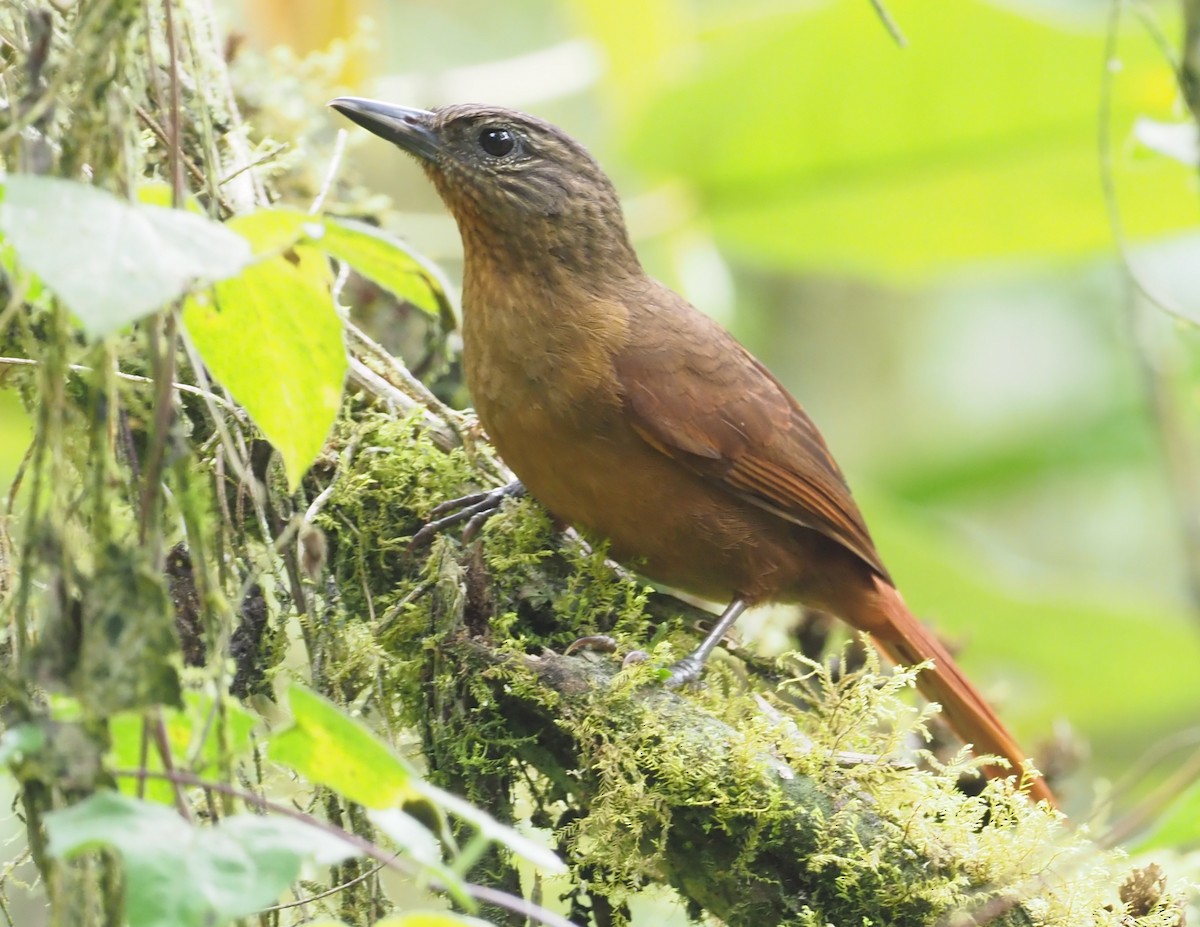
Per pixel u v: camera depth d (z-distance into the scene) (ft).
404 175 45.19
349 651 23.34
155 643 14.65
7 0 18.78
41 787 16.11
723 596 28.99
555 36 57.16
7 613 17.65
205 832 13.35
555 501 26.71
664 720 22.03
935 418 57.31
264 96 31.04
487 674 22.53
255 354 17.67
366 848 13.89
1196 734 27.99
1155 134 31.24
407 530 25.29
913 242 41.96
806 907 21.79
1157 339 44.21
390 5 56.44
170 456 16.24
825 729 22.81
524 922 22.63
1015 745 29.04
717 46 40.22
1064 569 56.34
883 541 42.91
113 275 12.94
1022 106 37.65
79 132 15.88
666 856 22.45
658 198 40.42
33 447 20.71
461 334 28.96
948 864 21.42
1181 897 22.56
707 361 27.78
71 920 15.87
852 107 37.73
